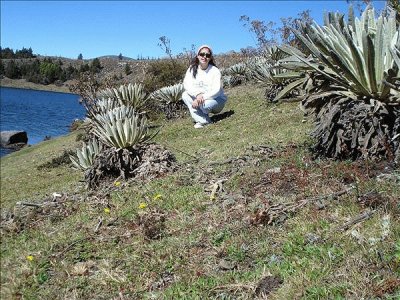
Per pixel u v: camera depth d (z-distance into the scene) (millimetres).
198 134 9812
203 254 3670
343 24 4664
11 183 10859
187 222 4340
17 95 87562
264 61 15102
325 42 4355
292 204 3990
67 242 4508
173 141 9695
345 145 4438
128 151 6648
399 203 3439
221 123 10266
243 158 6008
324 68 4547
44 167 11945
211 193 4855
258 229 3770
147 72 21016
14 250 4699
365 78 4289
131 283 3549
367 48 4055
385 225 3158
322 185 4188
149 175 6238
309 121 7969
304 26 4844
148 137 7094
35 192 9023
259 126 8750
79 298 3545
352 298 2553
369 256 2871
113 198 5543
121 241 4285
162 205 4883
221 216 4250
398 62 3891
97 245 4309
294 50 4914
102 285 3641
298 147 5715
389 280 2564
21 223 5477
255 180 4867
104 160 6605
